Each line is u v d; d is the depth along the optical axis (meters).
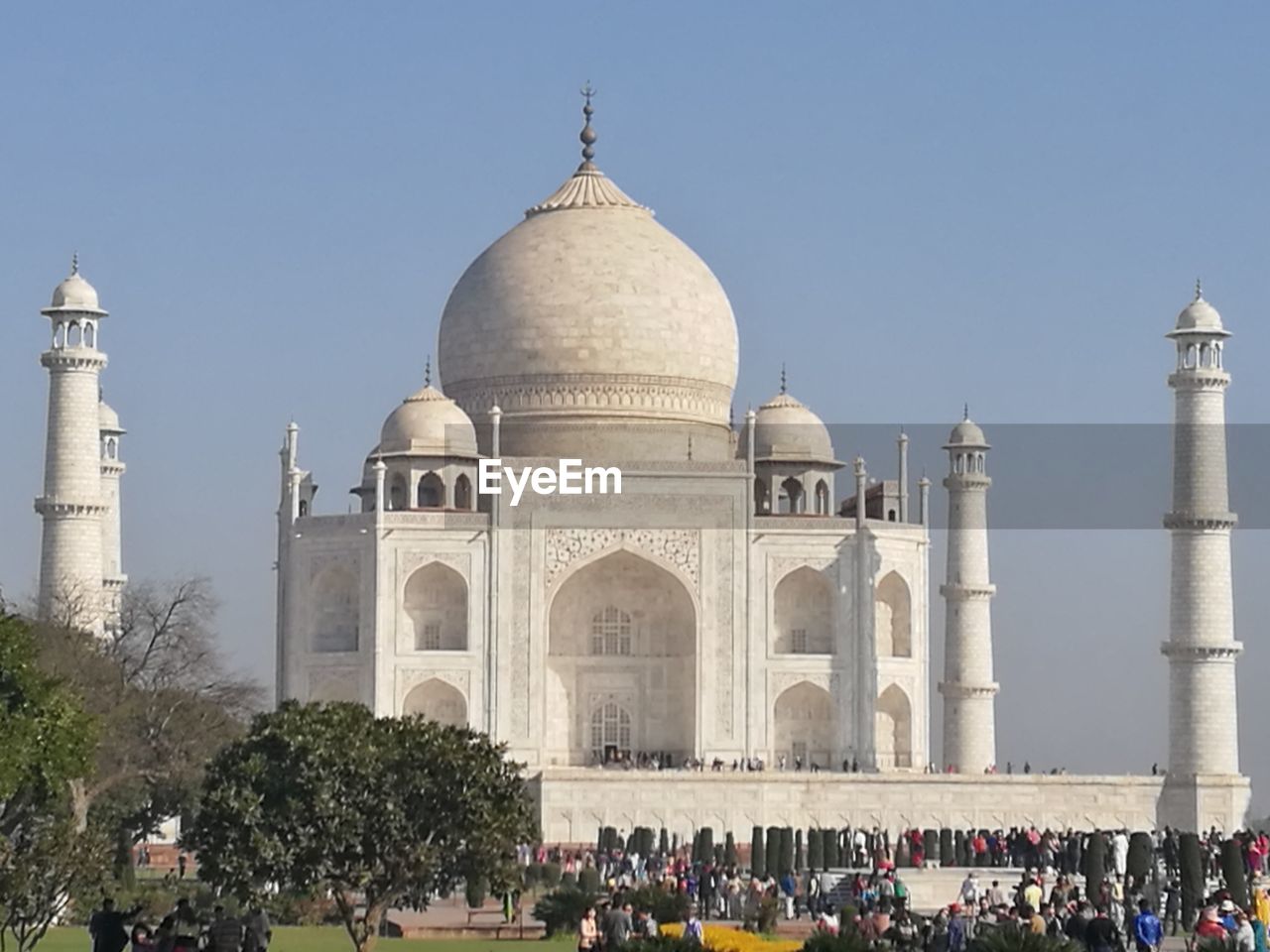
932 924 144.50
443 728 148.50
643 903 159.88
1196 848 171.62
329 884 146.25
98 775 199.12
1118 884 184.38
